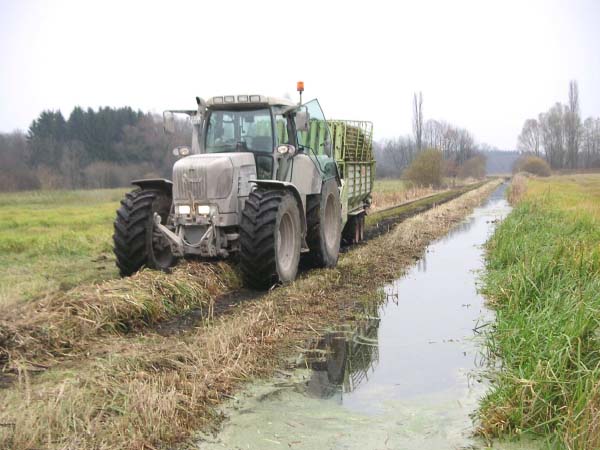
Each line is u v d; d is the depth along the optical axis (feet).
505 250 34.73
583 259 24.43
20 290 25.63
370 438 13.60
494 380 17.25
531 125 394.32
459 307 26.27
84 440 12.45
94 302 20.89
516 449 13.05
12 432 12.49
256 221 25.70
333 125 40.45
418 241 47.62
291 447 13.11
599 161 338.95
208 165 26.18
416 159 160.35
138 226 26.48
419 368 18.45
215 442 13.26
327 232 33.76
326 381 17.22
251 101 28.50
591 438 12.14
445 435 13.79
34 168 207.10
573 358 15.52
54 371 16.46
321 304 25.66
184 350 18.04
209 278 26.09
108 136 220.64
